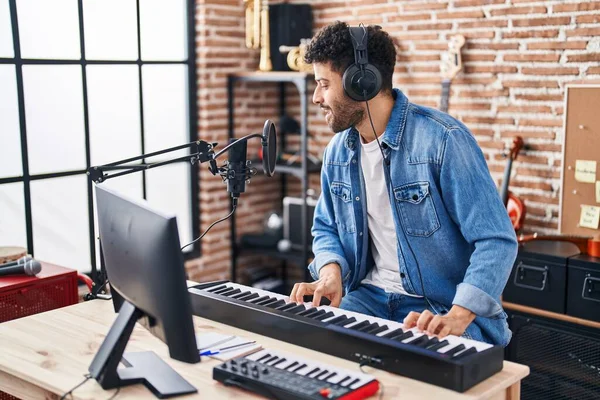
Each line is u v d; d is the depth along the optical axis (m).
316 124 4.95
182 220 4.75
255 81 4.94
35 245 4.01
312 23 4.77
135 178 4.43
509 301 3.62
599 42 3.67
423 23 4.28
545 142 3.92
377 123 2.39
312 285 2.34
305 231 4.55
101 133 4.25
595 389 3.39
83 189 4.18
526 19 3.90
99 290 2.54
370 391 1.74
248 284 5.07
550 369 3.53
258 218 5.12
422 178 2.32
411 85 4.39
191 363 1.81
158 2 4.45
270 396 1.74
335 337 1.98
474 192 2.23
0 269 2.96
